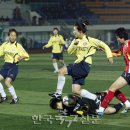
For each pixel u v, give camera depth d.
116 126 23.12
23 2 141.62
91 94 26.55
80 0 149.12
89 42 27.05
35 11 141.88
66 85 41.97
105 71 58.69
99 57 95.31
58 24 133.50
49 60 86.69
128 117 25.53
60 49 59.34
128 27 137.50
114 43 130.25
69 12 146.12
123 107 28.00
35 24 132.62
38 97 34.19
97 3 149.88
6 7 139.12
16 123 23.97
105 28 137.25
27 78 49.84
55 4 145.75
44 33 132.25
